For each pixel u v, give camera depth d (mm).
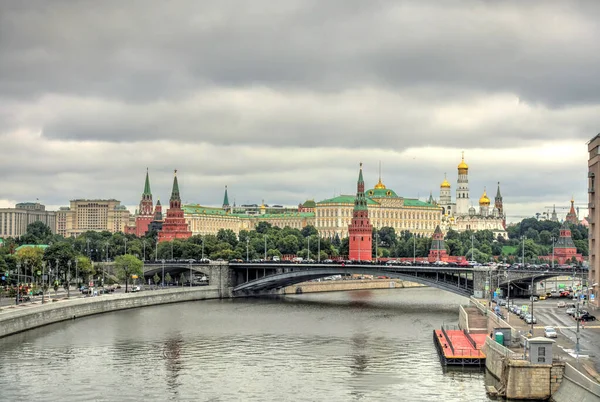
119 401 166500
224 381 183375
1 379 183625
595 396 133875
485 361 190750
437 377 183750
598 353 170375
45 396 169750
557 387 153125
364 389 174500
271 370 194625
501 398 159875
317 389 175625
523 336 184000
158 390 175250
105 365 199500
